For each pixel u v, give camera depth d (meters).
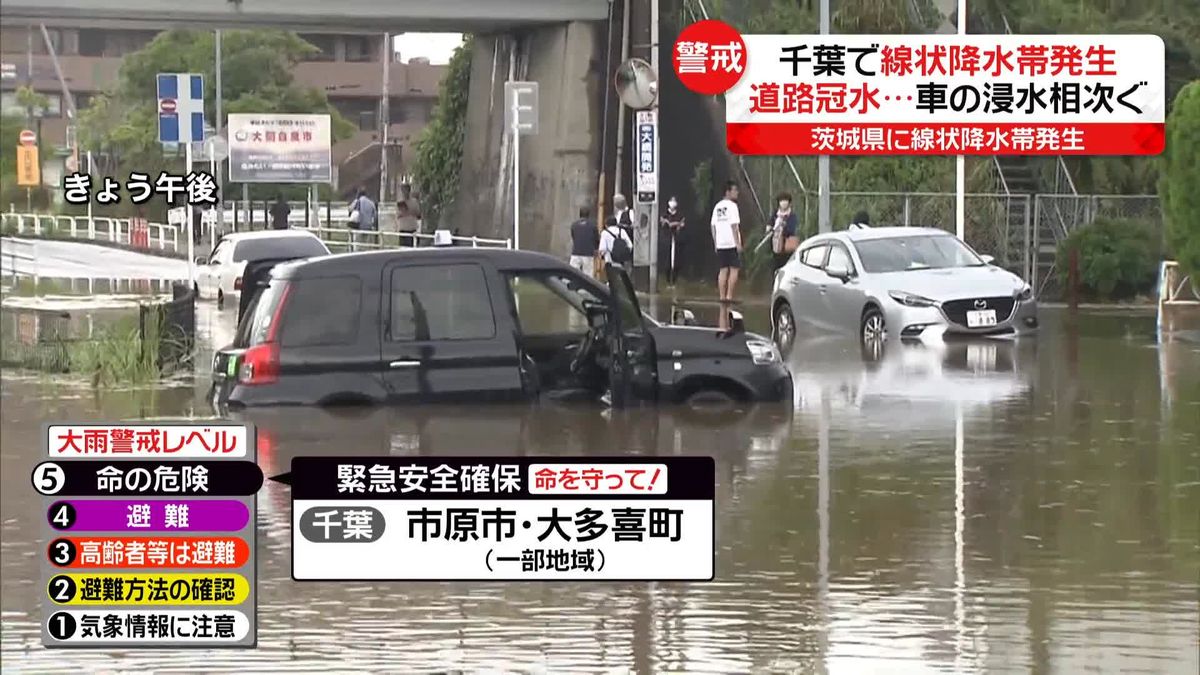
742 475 16.33
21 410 21.17
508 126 43.75
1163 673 9.83
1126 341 30.00
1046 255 41.94
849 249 31.44
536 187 55.75
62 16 50.84
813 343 30.23
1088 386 23.23
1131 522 14.14
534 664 10.16
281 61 89.44
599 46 53.38
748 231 46.78
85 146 88.88
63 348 25.95
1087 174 44.50
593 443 17.73
